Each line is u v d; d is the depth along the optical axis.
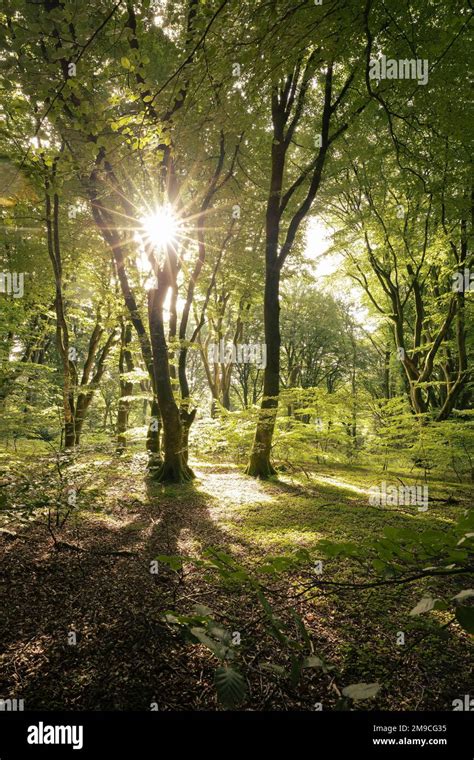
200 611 1.48
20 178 6.10
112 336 16.36
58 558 4.49
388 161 11.20
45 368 11.41
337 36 4.52
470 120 5.96
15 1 3.81
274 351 9.28
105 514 6.33
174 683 2.68
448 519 6.36
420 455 9.57
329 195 12.03
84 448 5.59
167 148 8.03
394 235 12.93
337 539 5.26
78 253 11.30
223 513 6.64
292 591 3.87
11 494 4.26
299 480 9.66
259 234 12.41
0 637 3.10
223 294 16.47
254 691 2.60
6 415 9.85
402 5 4.59
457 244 12.03
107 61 5.93
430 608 1.11
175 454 9.12
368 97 7.24
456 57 5.63
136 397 10.34
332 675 2.71
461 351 12.10
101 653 2.95
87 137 5.74
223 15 3.48
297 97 9.20
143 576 4.16
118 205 9.31
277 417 9.62
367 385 26.97
